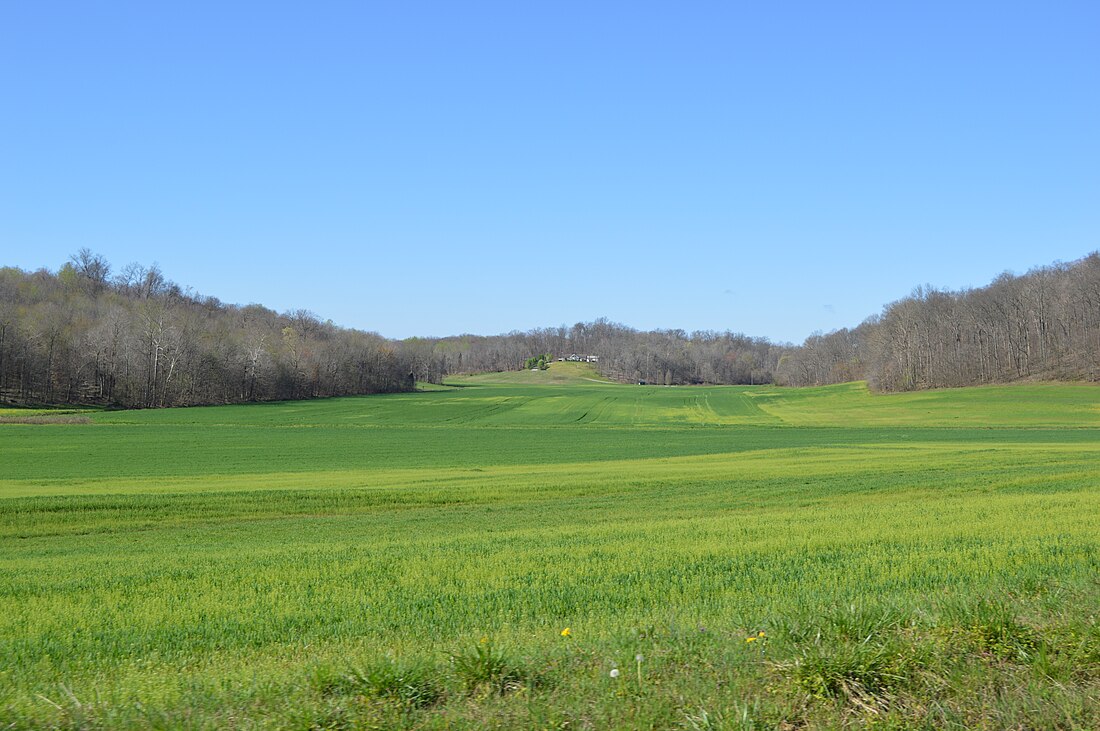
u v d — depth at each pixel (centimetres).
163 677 707
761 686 610
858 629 695
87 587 1275
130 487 3322
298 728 552
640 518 2289
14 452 5175
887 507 2264
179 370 11381
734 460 4688
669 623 822
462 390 17500
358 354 15862
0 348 9981
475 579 1234
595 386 19988
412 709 583
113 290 15600
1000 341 12850
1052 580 933
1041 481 3041
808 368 19725
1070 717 550
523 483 3362
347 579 1280
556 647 721
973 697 583
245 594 1177
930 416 9325
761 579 1155
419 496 2933
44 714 590
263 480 3659
